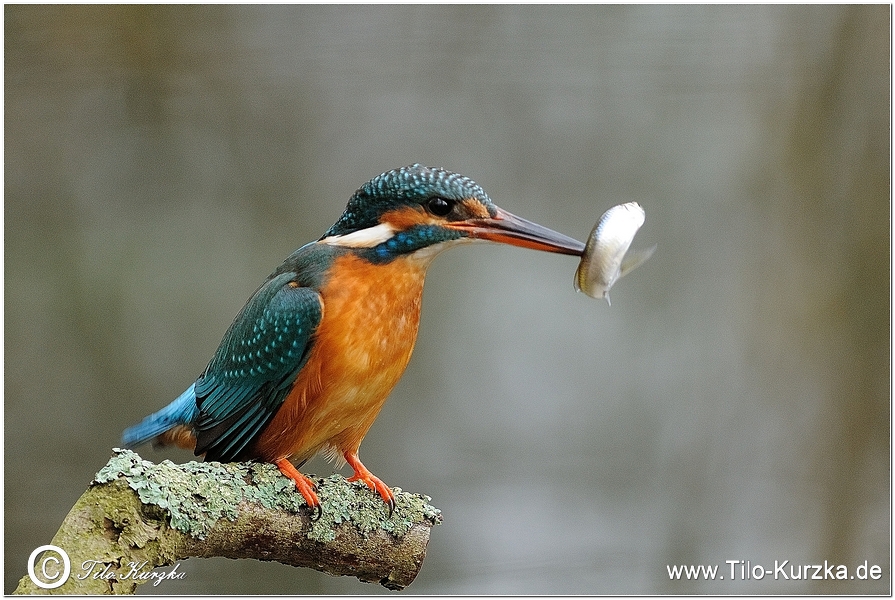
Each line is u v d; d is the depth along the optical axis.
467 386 13.77
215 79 13.87
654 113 14.05
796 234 13.23
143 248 13.31
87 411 12.55
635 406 13.53
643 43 14.02
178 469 5.17
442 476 13.22
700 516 12.91
